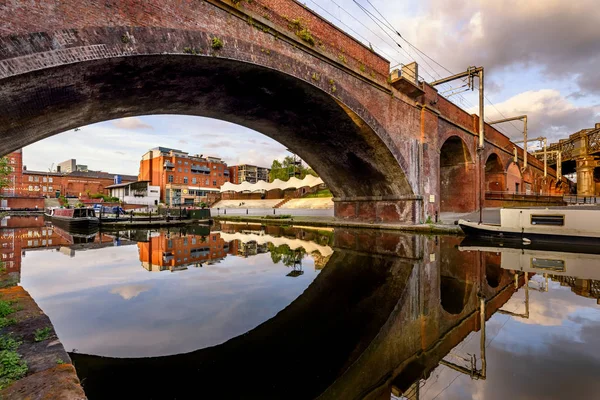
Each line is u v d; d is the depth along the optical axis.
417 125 17.91
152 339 4.31
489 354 3.79
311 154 20.12
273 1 10.47
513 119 30.81
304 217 30.52
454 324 4.80
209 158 69.94
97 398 3.07
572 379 3.16
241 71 9.84
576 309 5.33
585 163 28.38
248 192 54.31
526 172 34.50
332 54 12.61
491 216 19.42
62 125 9.74
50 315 5.16
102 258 10.59
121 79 8.09
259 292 6.51
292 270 8.61
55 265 9.33
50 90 6.85
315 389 3.24
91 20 6.34
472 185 22.91
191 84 10.14
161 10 7.46
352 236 16.16
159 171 59.50
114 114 10.98
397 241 13.88
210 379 3.41
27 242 15.23
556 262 9.30
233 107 13.34
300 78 10.91
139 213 36.59
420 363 3.66
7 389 2.53
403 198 18.00
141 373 3.49
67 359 3.09
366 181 19.67
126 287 6.87
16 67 5.39
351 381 3.37
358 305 5.71
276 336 4.44
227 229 22.81
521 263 9.19
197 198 61.94
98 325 4.77
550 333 4.35
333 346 4.18
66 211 25.28
